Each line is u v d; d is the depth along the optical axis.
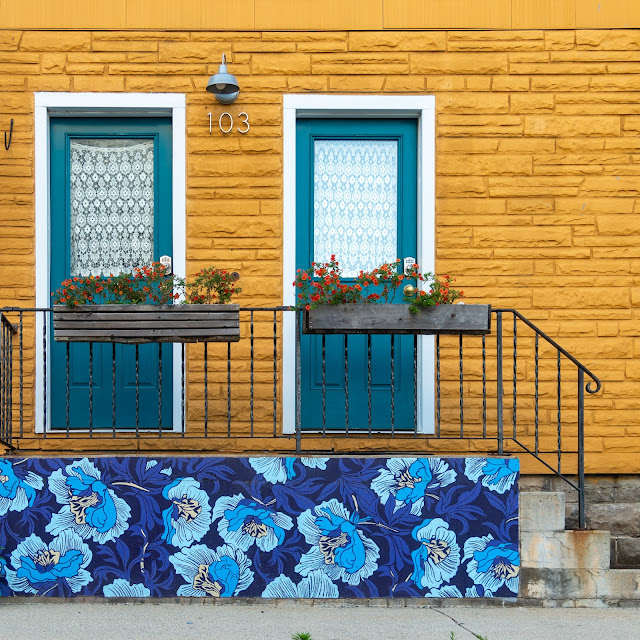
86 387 6.08
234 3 6.05
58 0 6.00
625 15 6.10
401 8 6.07
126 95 6.02
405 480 5.11
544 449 5.97
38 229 5.97
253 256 6.02
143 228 6.20
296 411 5.19
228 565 5.06
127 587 5.04
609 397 5.99
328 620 4.81
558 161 6.06
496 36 6.09
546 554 5.15
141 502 5.06
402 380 6.13
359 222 6.25
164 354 6.08
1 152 5.97
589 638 4.57
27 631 4.55
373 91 6.07
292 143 6.05
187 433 5.95
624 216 6.05
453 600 5.14
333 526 5.08
